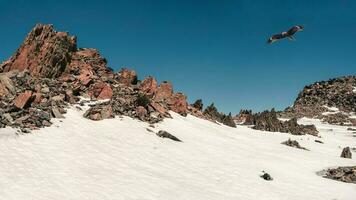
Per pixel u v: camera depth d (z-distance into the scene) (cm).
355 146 7675
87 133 4000
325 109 16400
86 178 2930
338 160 5547
